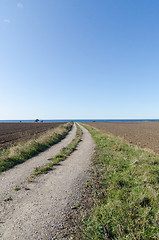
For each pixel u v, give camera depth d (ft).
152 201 14.19
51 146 49.42
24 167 27.17
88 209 13.70
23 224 11.69
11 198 15.96
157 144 57.82
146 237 9.67
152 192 15.58
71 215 12.85
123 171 23.88
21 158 32.14
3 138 69.56
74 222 11.89
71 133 95.04
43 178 21.81
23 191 17.63
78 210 13.60
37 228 11.24
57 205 14.51
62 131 91.45
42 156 35.58
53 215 12.88
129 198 14.32
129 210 12.24
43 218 12.46
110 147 44.60
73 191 17.54
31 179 21.25
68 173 23.90
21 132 104.53
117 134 98.89
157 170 23.89
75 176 22.53
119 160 29.45
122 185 18.51
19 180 21.07
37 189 18.17
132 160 28.78
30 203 14.90
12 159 30.32
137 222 10.81
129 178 20.75
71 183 19.92
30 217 12.60
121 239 9.30
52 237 10.30
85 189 18.03
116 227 10.35
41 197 16.15
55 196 16.37
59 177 22.18
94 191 16.46
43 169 25.49
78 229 11.05
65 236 10.38
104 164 27.96
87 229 10.60
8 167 26.81
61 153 38.09
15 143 52.70
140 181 19.61
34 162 30.48
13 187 18.78
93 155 35.94
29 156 34.96
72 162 30.45
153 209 13.02
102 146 46.96
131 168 24.52
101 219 11.33
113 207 12.60
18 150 35.60
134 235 9.63
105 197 15.79
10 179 21.45
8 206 14.35
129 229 10.02
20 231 10.92
